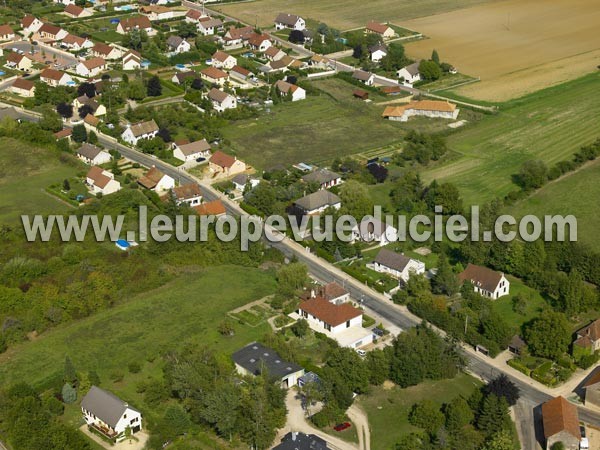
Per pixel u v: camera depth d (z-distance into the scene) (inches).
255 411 6368.1
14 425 6304.1
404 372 7042.3
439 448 6245.1
